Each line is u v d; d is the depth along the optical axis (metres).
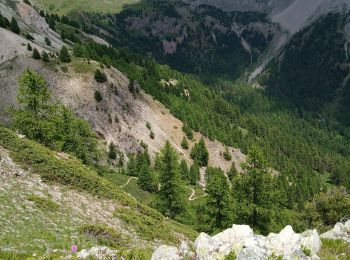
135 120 149.12
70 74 144.50
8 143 41.47
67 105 132.12
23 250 25.86
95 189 41.88
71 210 35.44
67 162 45.25
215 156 165.88
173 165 58.56
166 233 39.34
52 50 183.00
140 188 100.56
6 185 34.94
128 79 173.62
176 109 180.75
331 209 60.25
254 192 40.56
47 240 28.45
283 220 42.78
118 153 129.12
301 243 16.97
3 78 137.25
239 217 41.06
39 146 44.53
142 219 39.94
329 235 21.64
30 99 54.22
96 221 35.31
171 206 58.19
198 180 134.50
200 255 17.67
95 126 131.88
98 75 145.88
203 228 46.50
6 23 181.50
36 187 36.72
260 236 17.59
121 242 32.19
